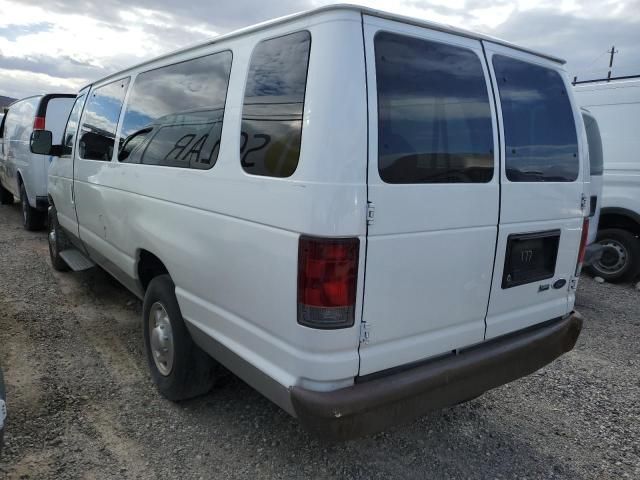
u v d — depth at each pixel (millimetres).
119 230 3787
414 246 2285
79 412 3189
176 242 2955
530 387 3830
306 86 2113
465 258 2518
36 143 5285
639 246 6613
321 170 2025
